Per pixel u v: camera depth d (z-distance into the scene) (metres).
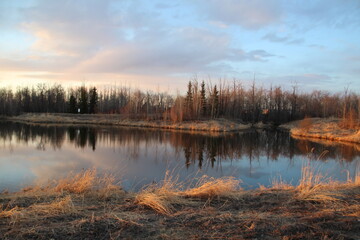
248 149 21.81
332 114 53.28
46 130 31.89
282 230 3.50
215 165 15.11
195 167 14.30
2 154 16.25
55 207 4.18
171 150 20.09
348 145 24.45
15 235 3.20
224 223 3.78
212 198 5.15
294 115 58.91
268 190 6.15
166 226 3.66
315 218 3.91
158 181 10.63
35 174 11.54
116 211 4.25
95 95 62.31
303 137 31.95
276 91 59.44
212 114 48.72
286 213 4.24
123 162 14.94
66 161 14.69
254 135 33.84
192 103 49.66
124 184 9.95
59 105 62.72
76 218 3.83
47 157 15.70
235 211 4.43
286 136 33.12
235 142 26.17
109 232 3.39
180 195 5.30
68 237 3.22
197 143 24.62
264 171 13.62
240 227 3.64
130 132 32.62
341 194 5.36
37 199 4.87
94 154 17.23
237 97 55.62
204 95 52.50
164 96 53.00
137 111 50.16
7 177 10.94
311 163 15.09
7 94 61.03
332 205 4.71
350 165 14.91
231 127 41.00
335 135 29.83
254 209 4.57
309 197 5.15
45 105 62.25
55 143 21.72
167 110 47.81
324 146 23.72
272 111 60.12
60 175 11.41
